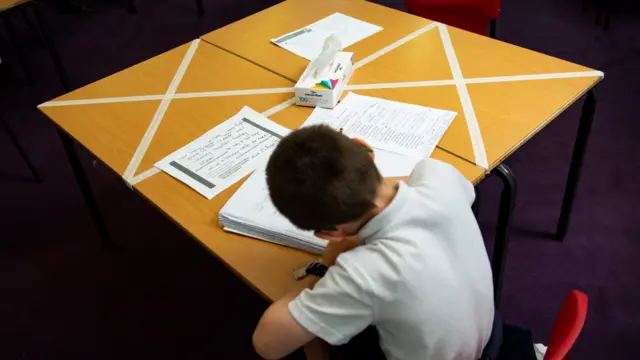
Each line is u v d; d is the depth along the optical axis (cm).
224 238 113
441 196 93
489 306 101
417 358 95
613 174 225
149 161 135
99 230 210
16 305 197
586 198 216
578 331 84
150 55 327
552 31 316
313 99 149
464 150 129
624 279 186
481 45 173
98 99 161
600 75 153
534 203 216
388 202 90
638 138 241
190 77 169
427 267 87
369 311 87
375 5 203
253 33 191
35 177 246
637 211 209
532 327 174
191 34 345
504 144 130
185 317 188
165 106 155
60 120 153
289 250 109
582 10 331
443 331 91
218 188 124
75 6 374
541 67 159
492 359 106
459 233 93
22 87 308
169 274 203
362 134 137
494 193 221
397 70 163
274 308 93
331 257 104
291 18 199
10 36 307
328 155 82
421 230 89
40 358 180
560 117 256
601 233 202
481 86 152
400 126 139
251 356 174
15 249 217
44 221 229
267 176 86
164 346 180
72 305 196
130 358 178
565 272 190
